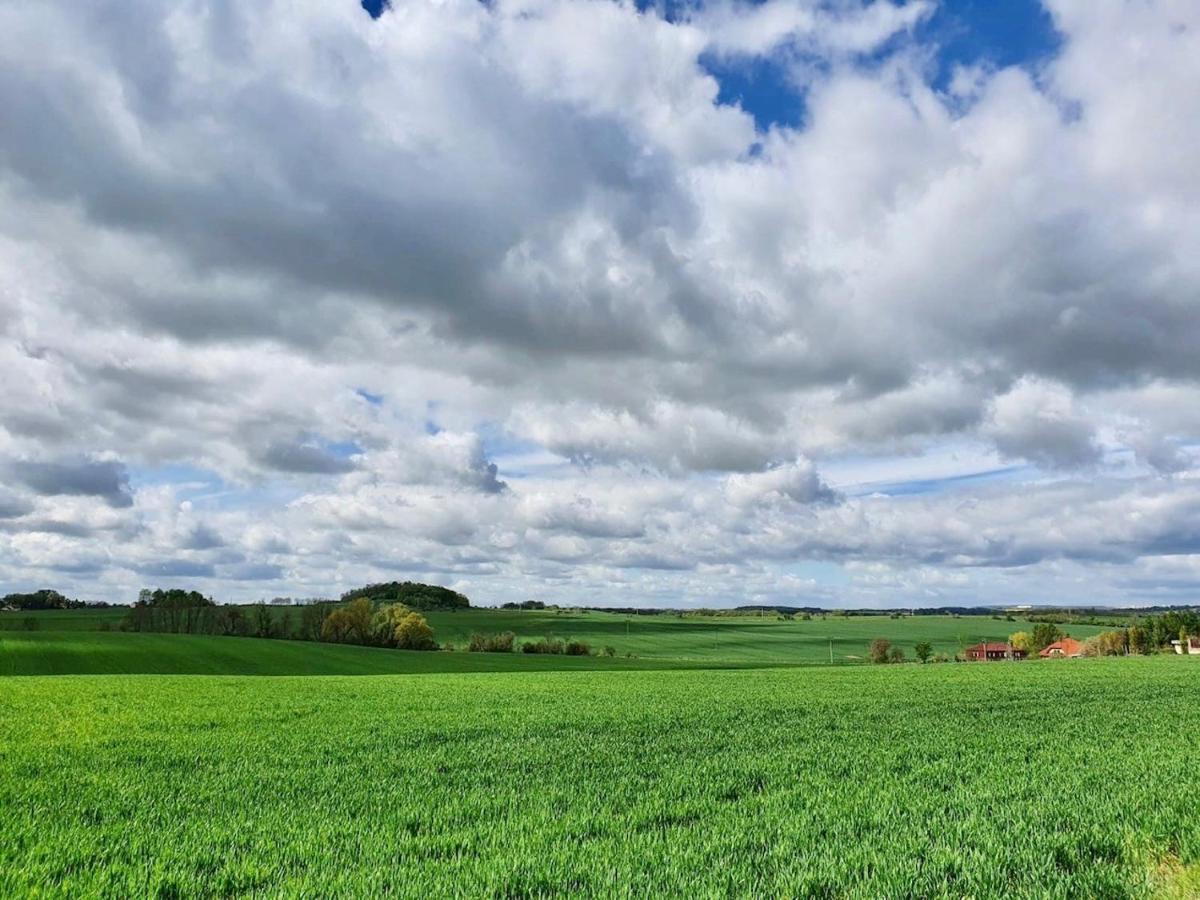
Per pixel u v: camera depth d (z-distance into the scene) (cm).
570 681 5106
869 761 1661
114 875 859
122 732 2141
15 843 990
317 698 3400
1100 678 5072
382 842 988
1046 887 770
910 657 14400
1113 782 1336
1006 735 2123
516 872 836
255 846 980
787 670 7069
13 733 2103
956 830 994
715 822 1088
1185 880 774
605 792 1327
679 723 2458
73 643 7731
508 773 1531
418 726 2338
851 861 862
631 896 759
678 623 18862
